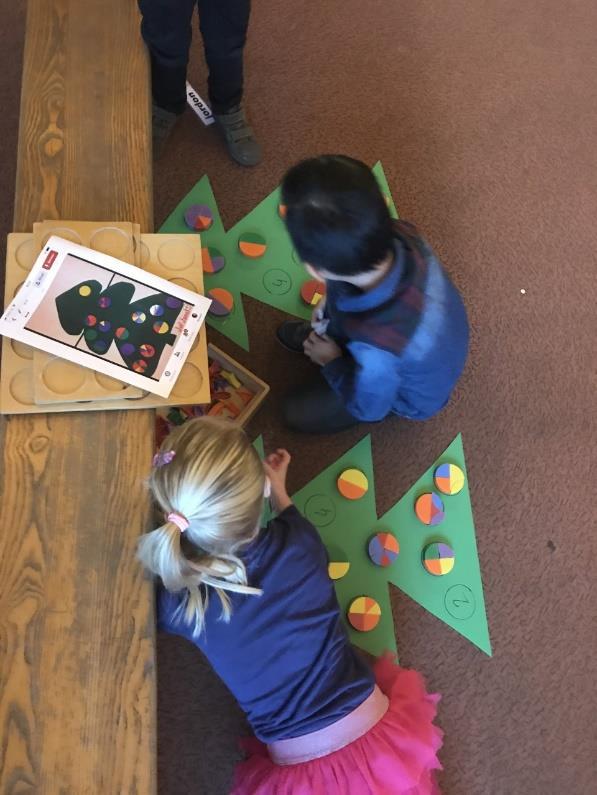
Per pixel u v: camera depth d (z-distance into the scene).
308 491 1.41
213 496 0.89
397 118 1.75
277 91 1.72
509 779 1.29
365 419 1.30
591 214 1.73
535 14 1.94
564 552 1.44
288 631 1.00
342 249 0.92
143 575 0.93
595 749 1.33
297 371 1.49
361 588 1.36
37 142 1.15
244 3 1.32
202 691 1.27
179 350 1.04
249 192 1.62
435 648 1.35
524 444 1.50
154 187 1.58
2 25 1.65
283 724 1.03
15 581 0.91
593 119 1.84
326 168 0.91
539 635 1.38
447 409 1.50
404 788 1.07
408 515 1.42
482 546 1.42
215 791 1.23
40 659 0.89
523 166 1.76
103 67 1.22
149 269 1.09
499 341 1.58
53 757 0.86
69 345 1.00
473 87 1.82
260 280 1.54
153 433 1.00
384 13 1.85
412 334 1.06
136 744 0.87
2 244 1.49
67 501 0.95
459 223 1.67
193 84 1.69
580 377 1.57
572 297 1.64
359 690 1.06
